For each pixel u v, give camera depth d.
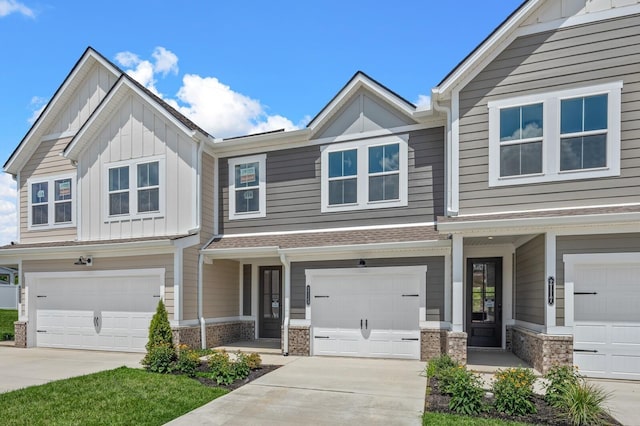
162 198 12.48
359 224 11.42
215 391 7.40
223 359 8.66
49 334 12.91
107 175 13.19
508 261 11.34
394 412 6.23
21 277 13.32
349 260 10.88
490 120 9.23
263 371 8.94
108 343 12.13
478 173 9.27
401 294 10.48
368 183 11.44
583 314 8.28
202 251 12.01
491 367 9.02
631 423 5.78
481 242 10.94
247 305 13.78
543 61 8.95
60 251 12.35
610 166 8.38
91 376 8.44
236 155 13.00
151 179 12.67
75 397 7.01
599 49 8.59
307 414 6.18
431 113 10.59
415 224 10.85
